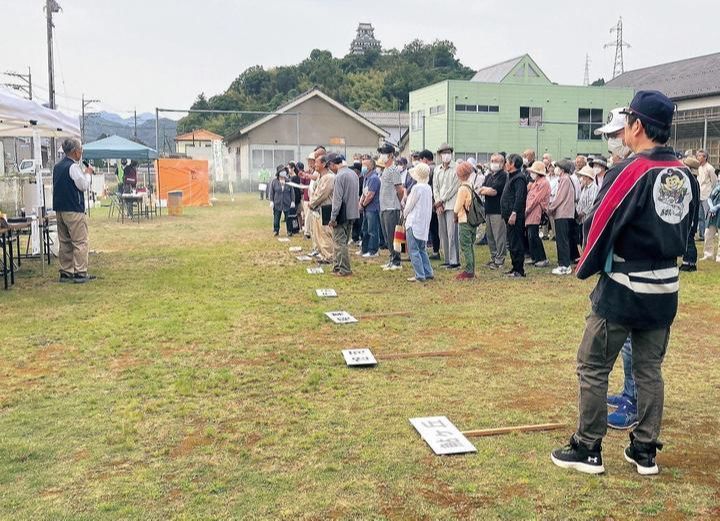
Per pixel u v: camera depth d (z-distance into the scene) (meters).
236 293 8.82
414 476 3.54
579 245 11.27
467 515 3.13
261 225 19.39
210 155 50.19
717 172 14.80
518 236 9.95
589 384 3.53
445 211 10.88
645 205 3.27
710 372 5.39
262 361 5.69
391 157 11.13
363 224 12.66
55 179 9.55
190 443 3.98
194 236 16.36
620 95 38.78
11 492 3.38
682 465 3.68
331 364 5.61
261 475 3.55
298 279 9.96
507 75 41.66
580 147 38.81
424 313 7.60
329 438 4.05
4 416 4.44
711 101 36.66
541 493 3.34
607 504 3.23
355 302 8.23
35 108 9.95
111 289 9.09
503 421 4.33
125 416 4.41
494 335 6.62
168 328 6.82
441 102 38.09
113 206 26.19
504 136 37.97
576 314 7.52
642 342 3.51
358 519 3.10
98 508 3.21
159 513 3.16
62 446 3.95
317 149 14.97
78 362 5.67
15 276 10.20
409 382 5.15
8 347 6.14
